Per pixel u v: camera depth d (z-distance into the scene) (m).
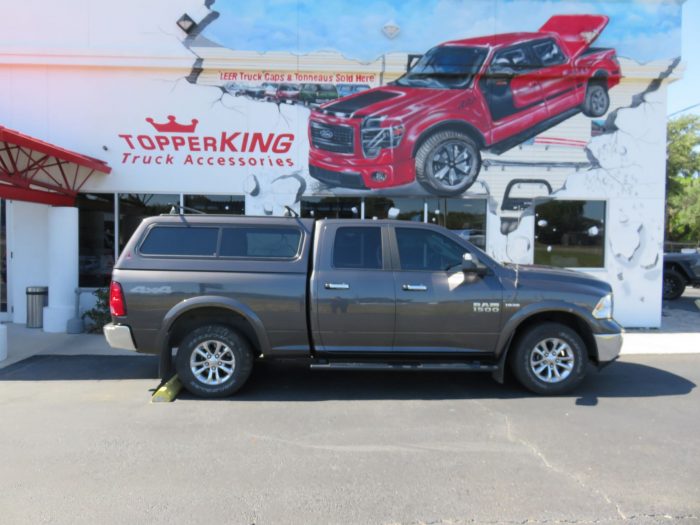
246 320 5.63
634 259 10.27
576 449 4.14
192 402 5.35
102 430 4.53
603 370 6.76
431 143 10.05
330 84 9.96
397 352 5.62
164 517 3.11
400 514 3.16
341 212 10.09
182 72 9.81
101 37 9.71
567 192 10.19
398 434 4.46
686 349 8.16
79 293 9.36
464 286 5.53
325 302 5.46
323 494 3.40
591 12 10.00
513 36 10.00
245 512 3.18
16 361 7.16
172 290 5.43
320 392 5.73
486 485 3.53
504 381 6.21
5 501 3.28
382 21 9.89
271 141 9.97
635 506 3.25
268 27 9.84
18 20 9.61
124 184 9.85
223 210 10.02
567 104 10.14
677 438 4.37
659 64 10.01
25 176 8.36
